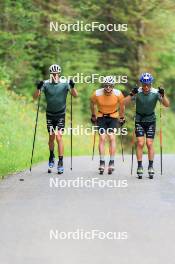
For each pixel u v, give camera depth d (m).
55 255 18.30
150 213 24.14
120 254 18.45
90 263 17.56
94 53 78.56
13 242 19.72
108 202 26.25
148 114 33.34
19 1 65.25
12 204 25.72
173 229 21.53
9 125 51.75
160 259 17.97
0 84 59.62
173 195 28.03
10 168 36.56
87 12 75.19
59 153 34.91
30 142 51.09
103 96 34.78
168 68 89.62
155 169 37.59
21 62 68.69
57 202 26.17
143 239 20.17
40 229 21.41
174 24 81.25
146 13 77.50
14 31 66.62
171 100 103.81
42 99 68.56
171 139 89.81
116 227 21.77
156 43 83.25
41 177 33.44
